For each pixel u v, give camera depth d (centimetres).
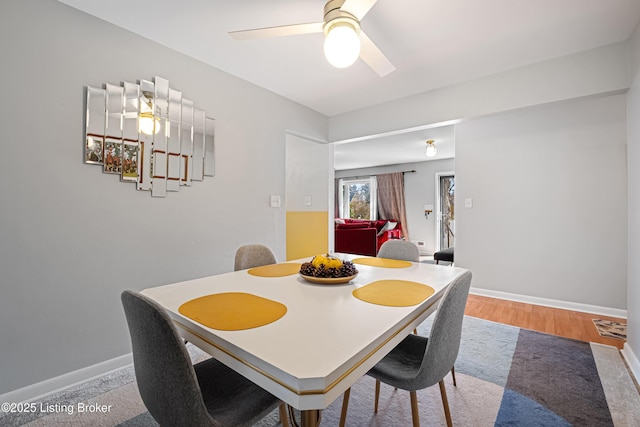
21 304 159
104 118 188
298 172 430
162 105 217
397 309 113
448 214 686
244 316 106
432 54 232
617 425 142
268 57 238
